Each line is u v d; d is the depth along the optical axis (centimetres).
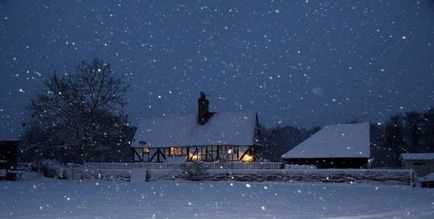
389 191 2627
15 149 4316
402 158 5331
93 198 2109
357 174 3450
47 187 3028
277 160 8788
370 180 3394
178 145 5250
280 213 1480
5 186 3128
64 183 3650
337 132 4569
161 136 5441
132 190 2731
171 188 2950
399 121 7712
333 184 3412
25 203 1848
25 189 2794
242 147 5088
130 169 4275
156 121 5678
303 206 1709
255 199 2053
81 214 1459
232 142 5047
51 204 1800
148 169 4275
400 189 2847
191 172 4066
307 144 4544
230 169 3959
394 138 7662
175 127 5497
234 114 5366
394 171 3316
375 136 8019
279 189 2839
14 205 1761
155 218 1362
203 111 5416
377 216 1376
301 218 1341
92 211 1547
